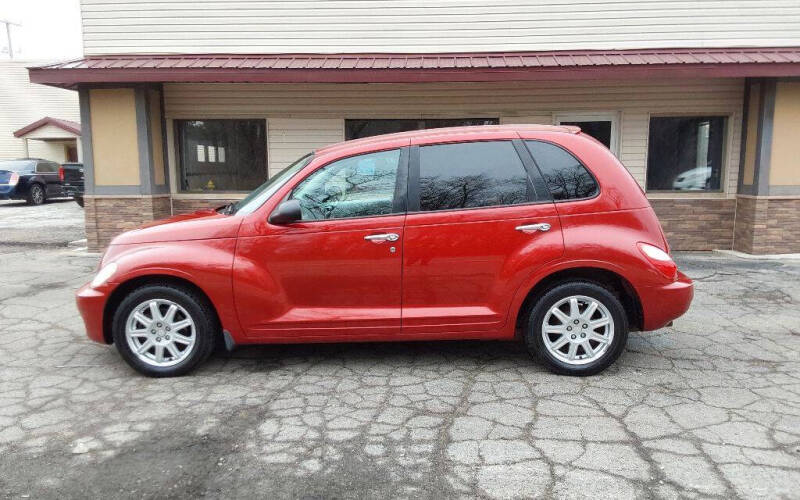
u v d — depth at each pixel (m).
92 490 2.82
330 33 9.61
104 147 9.50
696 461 2.98
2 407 3.78
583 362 4.18
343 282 4.16
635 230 4.11
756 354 4.69
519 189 4.15
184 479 2.90
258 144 10.17
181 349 4.34
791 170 8.92
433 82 9.37
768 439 3.21
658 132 9.74
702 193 9.70
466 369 4.40
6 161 20.05
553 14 9.42
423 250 4.11
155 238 4.25
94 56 9.66
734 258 8.97
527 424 3.44
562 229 4.07
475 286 4.16
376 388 4.04
